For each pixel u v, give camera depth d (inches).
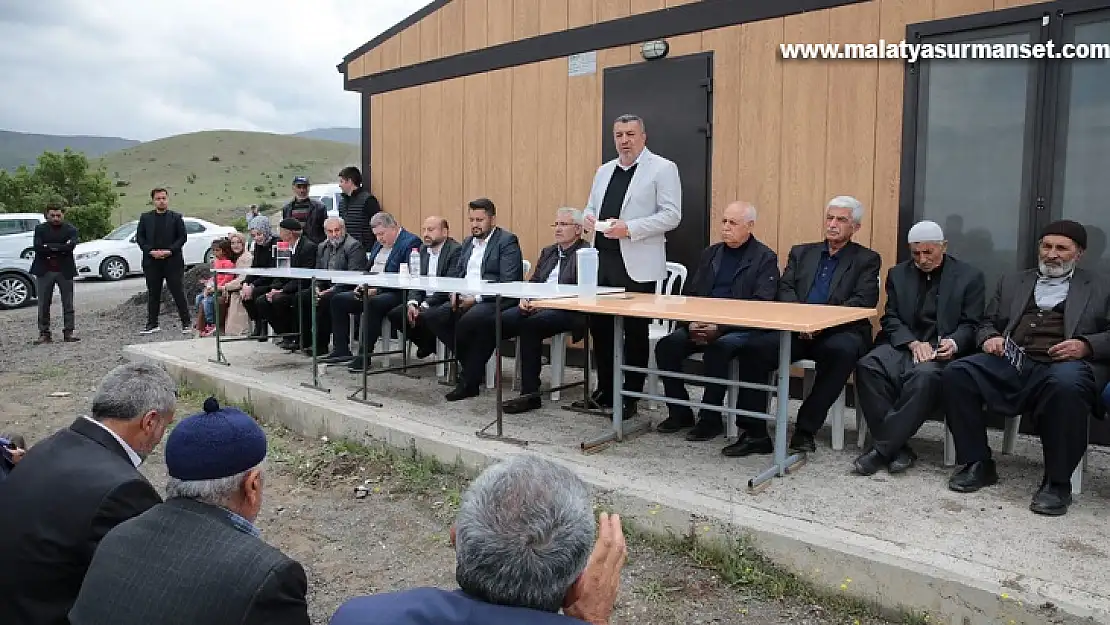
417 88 281.9
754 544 114.7
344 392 205.8
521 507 46.8
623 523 129.3
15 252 498.3
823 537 109.7
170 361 251.8
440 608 46.2
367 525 142.2
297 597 57.6
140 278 668.1
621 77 224.1
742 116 201.8
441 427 171.6
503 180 256.8
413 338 229.5
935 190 175.2
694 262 213.0
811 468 142.3
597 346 186.7
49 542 72.1
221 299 306.5
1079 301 131.6
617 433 160.1
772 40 195.3
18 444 103.5
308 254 269.4
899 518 117.4
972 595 95.9
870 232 184.4
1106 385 124.4
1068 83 157.6
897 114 178.9
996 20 164.2
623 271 182.7
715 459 148.9
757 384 145.0
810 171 191.9
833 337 149.9
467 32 263.3
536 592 46.3
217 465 61.0
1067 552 104.9
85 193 1114.1
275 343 283.9
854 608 105.4
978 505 123.1
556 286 176.9
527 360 188.4
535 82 245.1
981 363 131.8
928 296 151.0
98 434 82.0
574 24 234.2
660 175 176.7
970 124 169.9
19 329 397.7
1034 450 153.7
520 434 166.4
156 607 54.9
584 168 235.3
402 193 292.2
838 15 185.2
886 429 138.3
